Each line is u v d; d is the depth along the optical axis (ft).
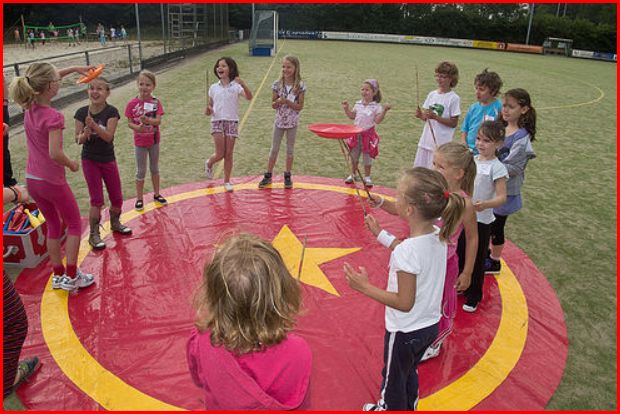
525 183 25.22
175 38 88.02
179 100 42.60
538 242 18.19
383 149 30.17
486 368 11.08
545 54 136.15
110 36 134.41
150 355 11.10
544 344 12.12
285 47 108.37
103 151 14.75
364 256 15.81
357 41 146.72
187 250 15.74
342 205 19.79
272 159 21.21
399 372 8.49
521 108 13.16
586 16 208.03
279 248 16.06
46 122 11.37
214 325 4.95
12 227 14.65
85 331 11.83
